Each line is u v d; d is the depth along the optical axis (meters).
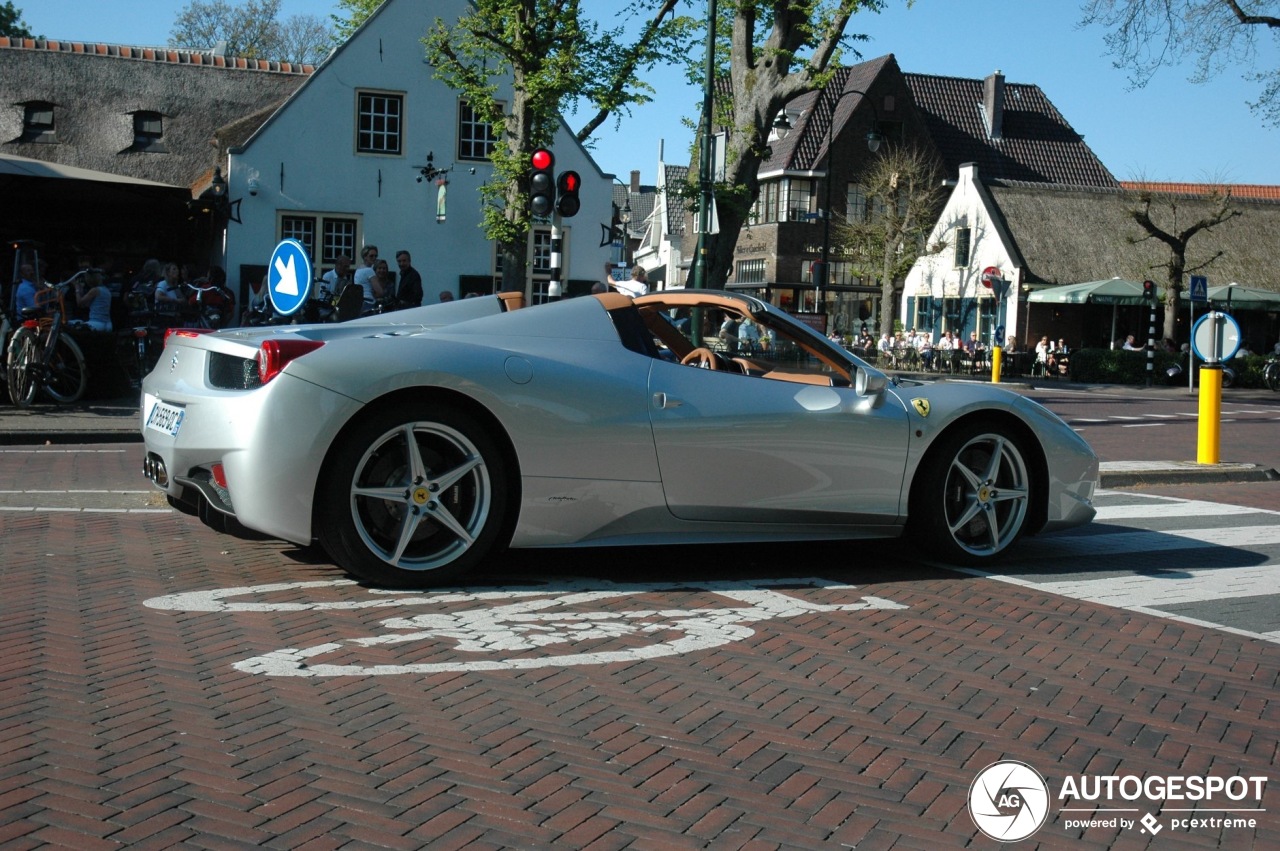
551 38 21.75
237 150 26.75
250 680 3.94
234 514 4.98
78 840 2.74
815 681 4.16
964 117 55.34
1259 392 34.41
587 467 5.27
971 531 6.30
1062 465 6.36
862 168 50.69
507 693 3.90
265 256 27.17
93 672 3.96
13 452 10.66
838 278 50.94
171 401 5.33
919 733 3.68
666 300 6.16
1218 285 42.66
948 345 39.44
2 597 4.89
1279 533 7.86
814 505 5.75
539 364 5.26
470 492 5.23
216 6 58.97
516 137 22.73
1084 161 55.81
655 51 22.08
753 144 20.19
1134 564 6.63
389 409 4.97
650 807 3.05
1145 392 30.94
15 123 29.91
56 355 14.24
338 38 41.56
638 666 4.25
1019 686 4.21
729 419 5.52
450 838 2.83
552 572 5.72
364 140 27.67
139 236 27.94
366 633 4.54
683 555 6.28
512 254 23.19
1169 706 4.05
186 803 2.96
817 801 3.14
